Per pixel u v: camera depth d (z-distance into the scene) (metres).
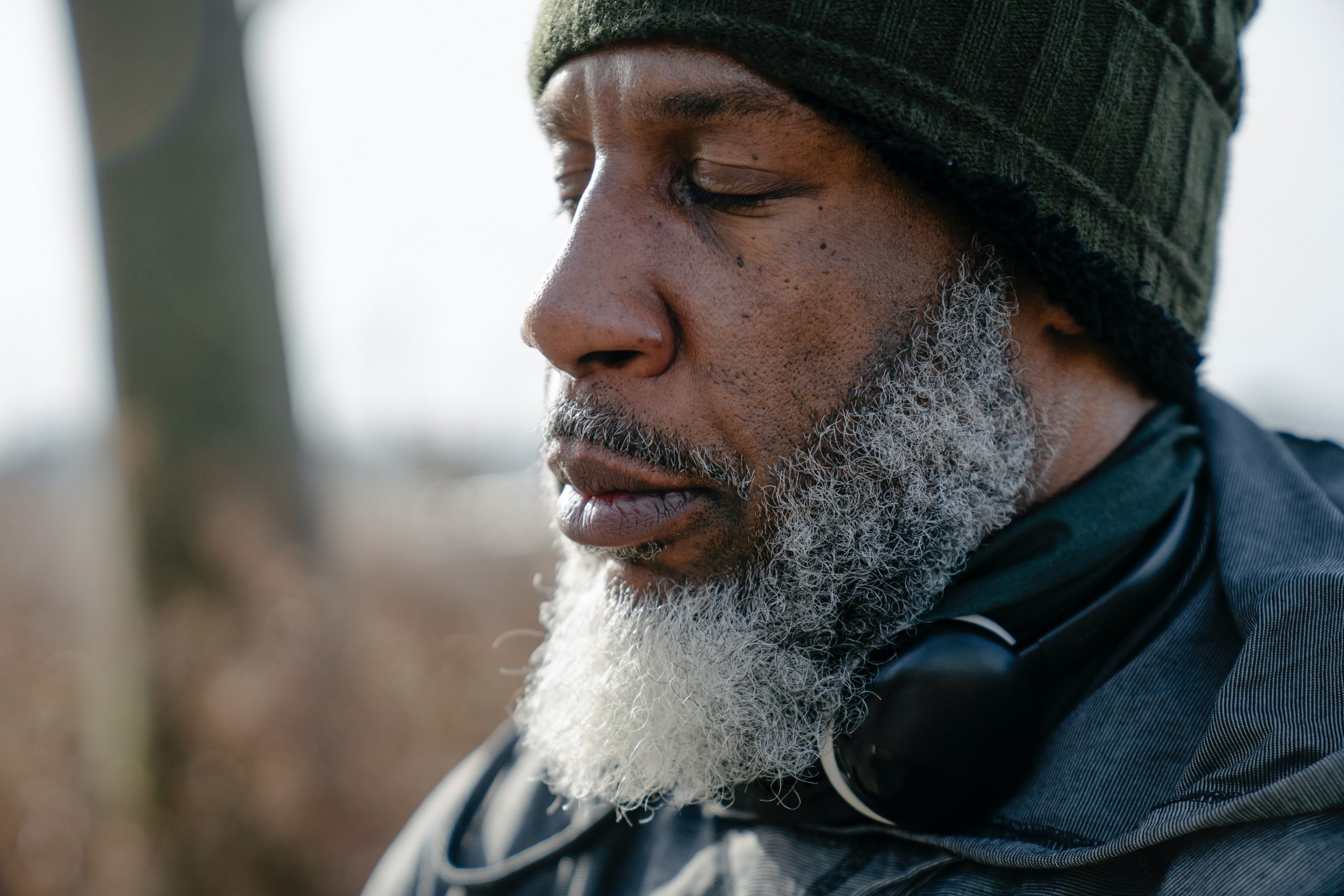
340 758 3.49
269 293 3.95
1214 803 0.77
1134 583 0.98
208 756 3.29
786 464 0.96
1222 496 1.05
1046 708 0.96
